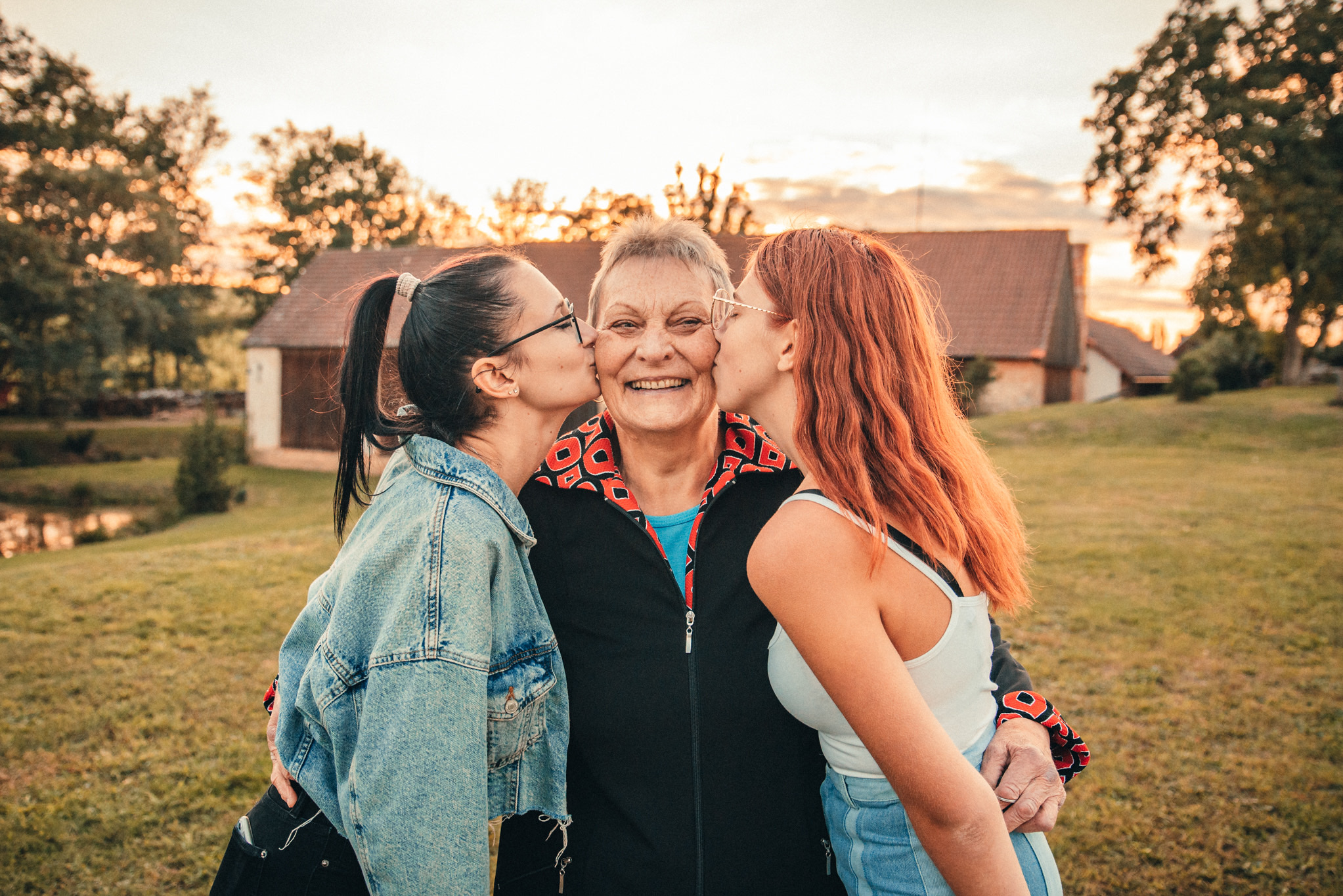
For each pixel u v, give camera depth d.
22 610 7.01
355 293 1.48
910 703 1.11
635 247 1.66
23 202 28.48
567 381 1.45
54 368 28.77
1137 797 3.89
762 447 1.67
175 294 33.75
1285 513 10.51
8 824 3.68
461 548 1.22
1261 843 3.50
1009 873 1.11
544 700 1.42
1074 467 14.67
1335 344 29.47
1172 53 26.92
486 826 1.18
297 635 1.44
